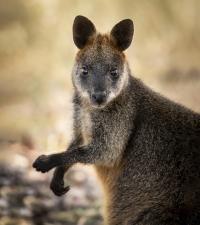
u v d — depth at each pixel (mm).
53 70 32062
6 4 36375
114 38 14891
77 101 14906
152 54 35781
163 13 36312
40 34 34188
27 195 18453
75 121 15008
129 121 14305
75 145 15094
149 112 14344
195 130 14125
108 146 14258
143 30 36250
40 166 14180
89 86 14375
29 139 23641
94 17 34062
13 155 21938
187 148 13906
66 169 14852
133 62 34125
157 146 14078
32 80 31109
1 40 35781
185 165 13773
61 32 33219
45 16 34188
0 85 31750
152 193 13922
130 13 35969
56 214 17625
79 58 14742
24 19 35562
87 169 21328
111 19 34406
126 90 14352
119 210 14383
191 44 36000
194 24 36094
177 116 14289
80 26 14891
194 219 13344
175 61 34969
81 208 18172
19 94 30562
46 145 23047
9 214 17062
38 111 27625
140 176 14125
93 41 14812
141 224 13852
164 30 36375
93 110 14312
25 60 34500
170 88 31109
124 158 14367
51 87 30672
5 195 18094
